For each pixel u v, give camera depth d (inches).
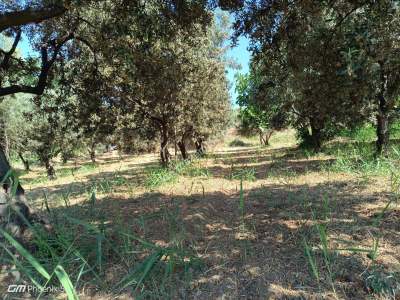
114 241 162.1
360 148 559.5
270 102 674.8
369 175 293.9
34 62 395.5
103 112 488.1
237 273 127.2
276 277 121.8
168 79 432.8
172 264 125.6
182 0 263.4
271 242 152.6
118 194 316.5
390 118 450.0
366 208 190.1
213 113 866.1
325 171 359.9
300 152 725.9
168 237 165.9
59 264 104.4
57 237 150.4
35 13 216.2
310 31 296.8
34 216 158.4
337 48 283.1
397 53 254.2
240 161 652.7
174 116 609.0
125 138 714.8
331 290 112.2
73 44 406.6
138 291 119.1
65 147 739.4
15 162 1381.6
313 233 155.9
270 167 468.1
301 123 820.6
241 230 171.5
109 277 128.6
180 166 489.4
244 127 1672.0
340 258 130.6
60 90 442.0
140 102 527.8
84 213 231.8
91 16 334.6
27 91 344.2
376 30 226.1
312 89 400.2
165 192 306.8
